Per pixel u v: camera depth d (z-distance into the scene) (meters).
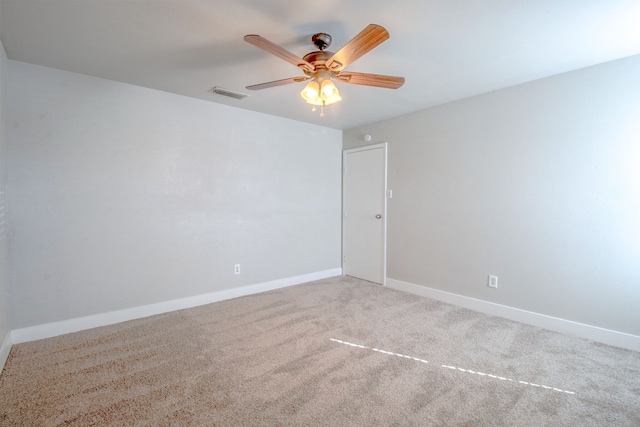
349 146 4.65
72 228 2.64
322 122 4.30
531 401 1.76
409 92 3.09
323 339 2.53
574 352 2.32
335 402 1.75
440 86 2.93
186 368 2.10
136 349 2.36
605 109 2.43
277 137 4.01
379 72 2.61
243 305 3.36
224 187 3.55
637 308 2.33
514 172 2.93
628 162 2.34
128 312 2.93
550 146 2.71
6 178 2.31
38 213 2.49
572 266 2.62
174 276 3.21
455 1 1.66
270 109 3.69
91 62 2.43
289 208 4.17
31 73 2.45
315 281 4.39
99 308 2.79
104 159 2.79
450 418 1.62
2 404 1.71
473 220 3.24
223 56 2.32
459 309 3.25
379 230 4.23
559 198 2.68
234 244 3.64
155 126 3.06
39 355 2.25
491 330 2.71
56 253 2.58
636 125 2.30
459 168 3.34
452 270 3.42
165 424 1.57
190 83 2.88
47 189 2.53
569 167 2.62
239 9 1.74
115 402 1.74
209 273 3.45
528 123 2.83
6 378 1.96
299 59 1.87
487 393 1.83
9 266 2.37
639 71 2.29
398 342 2.48
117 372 2.04
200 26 1.92
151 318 2.97
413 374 2.03
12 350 2.31
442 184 3.50
